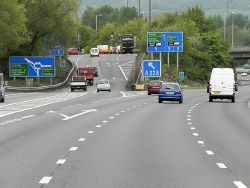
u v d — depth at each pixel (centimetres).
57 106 8806
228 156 3328
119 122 5894
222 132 4922
